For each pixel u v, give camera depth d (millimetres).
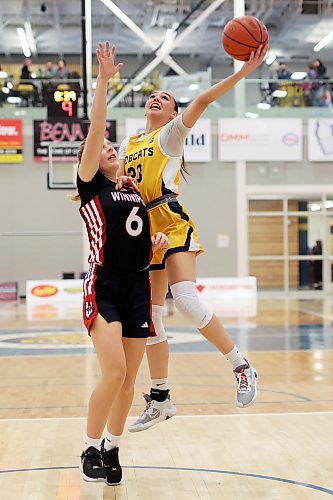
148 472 4516
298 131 22312
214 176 22250
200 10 25922
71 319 15250
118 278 4285
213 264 22328
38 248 22047
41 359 9672
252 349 10555
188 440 5262
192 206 22234
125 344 4344
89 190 4301
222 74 32812
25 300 21344
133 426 4840
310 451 4922
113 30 28375
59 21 27609
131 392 4363
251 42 4367
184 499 4000
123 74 31500
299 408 6383
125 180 4391
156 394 4859
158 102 4930
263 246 22906
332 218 23062
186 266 4586
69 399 6949
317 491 4082
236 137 22156
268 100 22328
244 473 4453
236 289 21203
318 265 23172
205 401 6762
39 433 5512
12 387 7648
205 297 21031
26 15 26125
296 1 25578
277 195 22781
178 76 21312
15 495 4070
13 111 21688
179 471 4523
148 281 4426
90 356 9922
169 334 12531
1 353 10281
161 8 25766
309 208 23031
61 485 4258
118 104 21578
